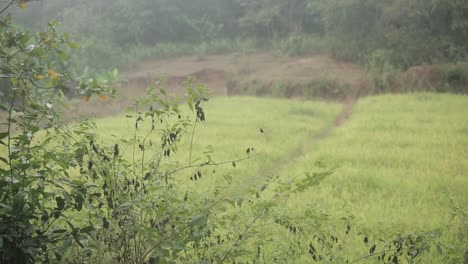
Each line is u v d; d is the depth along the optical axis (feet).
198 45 136.98
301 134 47.03
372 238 17.63
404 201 24.12
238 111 64.18
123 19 138.21
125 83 96.02
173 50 131.03
